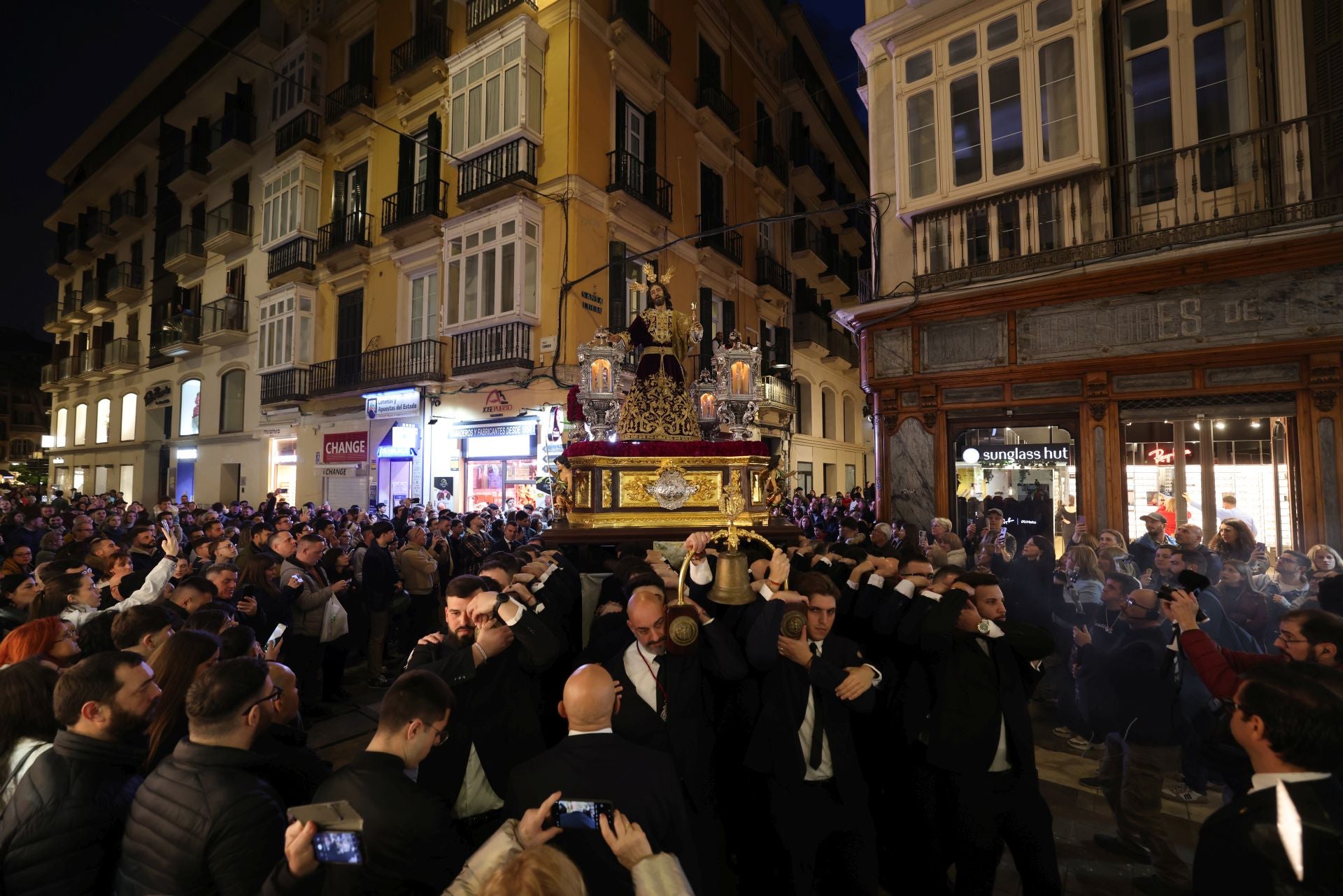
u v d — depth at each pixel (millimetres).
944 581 3154
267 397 18000
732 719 3168
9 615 4195
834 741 2816
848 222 24891
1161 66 7602
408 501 11930
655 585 2943
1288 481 6707
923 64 8844
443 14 15102
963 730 2857
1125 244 7375
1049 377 7793
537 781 2031
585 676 2193
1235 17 7160
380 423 15586
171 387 22469
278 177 18031
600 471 4180
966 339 8383
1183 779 4156
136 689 2127
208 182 21422
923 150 8820
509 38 13195
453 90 14188
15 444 51094
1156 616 3607
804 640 2797
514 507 13352
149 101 25078
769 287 18672
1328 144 6469
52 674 2389
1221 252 6738
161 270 23125
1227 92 7215
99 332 26609
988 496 8523
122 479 24734
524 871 1188
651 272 5023
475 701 2842
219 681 2012
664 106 15375
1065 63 7715
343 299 17188
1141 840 3373
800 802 2748
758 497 4461
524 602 3123
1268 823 1690
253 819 1894
